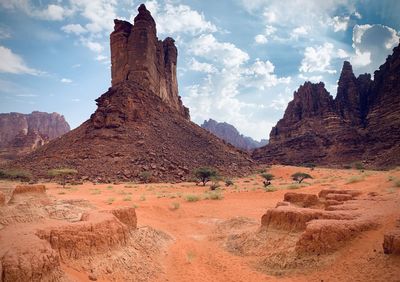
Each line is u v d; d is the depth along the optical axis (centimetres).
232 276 1401
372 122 12438
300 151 12788
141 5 10050
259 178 7819
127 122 8281
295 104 15100
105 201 3275
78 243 1220
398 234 1113
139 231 1852
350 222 1375
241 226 2394
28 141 15112
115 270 1255
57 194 3894
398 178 2880
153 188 5134
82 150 7356
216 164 8262
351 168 10100
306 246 1359
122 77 9806
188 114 13000
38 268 900
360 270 1112
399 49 13062
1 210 1538
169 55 12000
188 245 2006
